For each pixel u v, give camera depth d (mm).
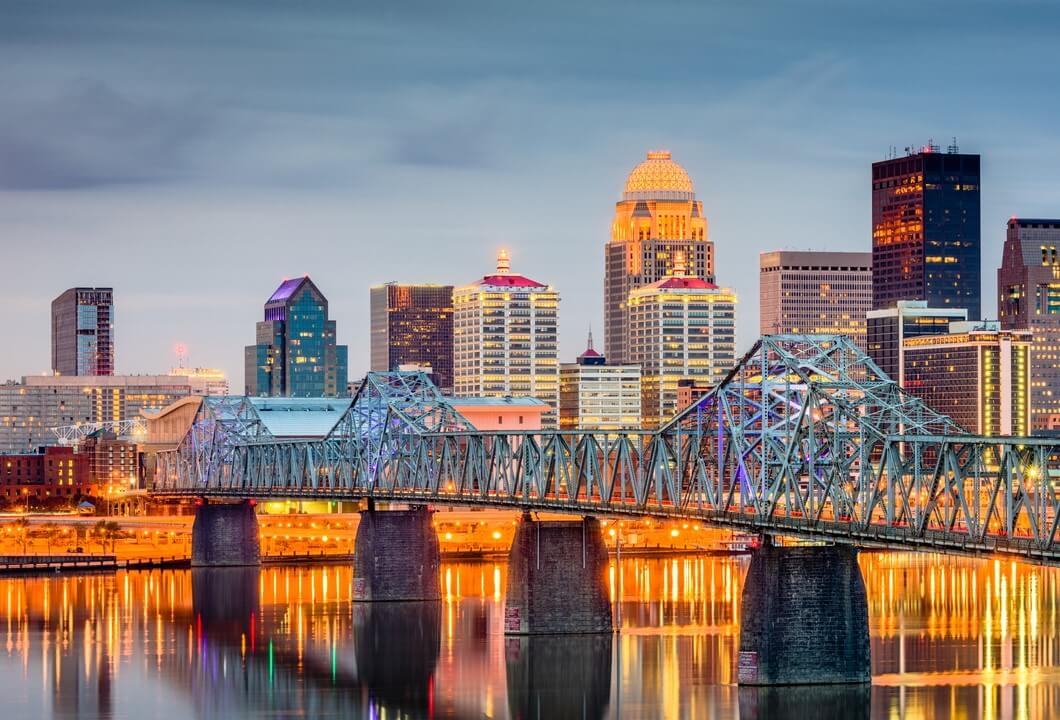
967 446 198125
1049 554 183000
